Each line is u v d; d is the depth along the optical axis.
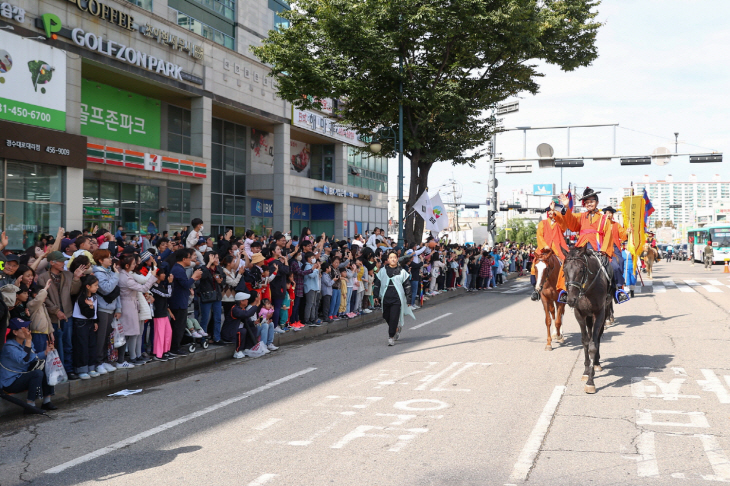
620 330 12.27
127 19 22.38
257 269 11.23
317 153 42.41
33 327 7.10
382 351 10.68
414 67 20.59
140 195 26.39
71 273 8.12
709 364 8.68
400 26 19.56
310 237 16.12
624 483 4.40
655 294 20.39
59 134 19.53
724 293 20.16
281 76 20.47
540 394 7.14
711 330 11.89
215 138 32.09
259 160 35.88
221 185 32.59
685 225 107.31
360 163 45.47
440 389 7.50
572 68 22.77
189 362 9.87
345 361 9.77
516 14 18.91
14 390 6.90
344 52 19.72
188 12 26.56
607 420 6.04
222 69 28.59
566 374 8.27
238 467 4.89
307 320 13.38
